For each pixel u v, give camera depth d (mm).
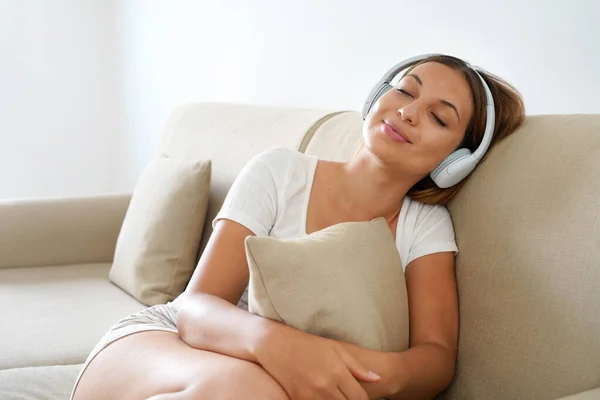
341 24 2154
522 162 1162
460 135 1192
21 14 3566
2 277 2064
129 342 1092
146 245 1904
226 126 2043
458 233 1241
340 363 936
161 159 2125
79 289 1977
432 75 1188
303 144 1649
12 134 3627
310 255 993
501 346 1089
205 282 1148
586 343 965
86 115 3781
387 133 1168
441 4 1785
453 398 1157
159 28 3314
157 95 3381
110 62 3799
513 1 1594
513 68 1606
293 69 2406
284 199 1235
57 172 3754
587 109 1443
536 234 1078
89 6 3719
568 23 1473
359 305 1004
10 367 1479
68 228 2234
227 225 1191
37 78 3641
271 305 965
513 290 1094
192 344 1044
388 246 1132
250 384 899
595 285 970
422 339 1147
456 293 1204
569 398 826
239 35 2711
